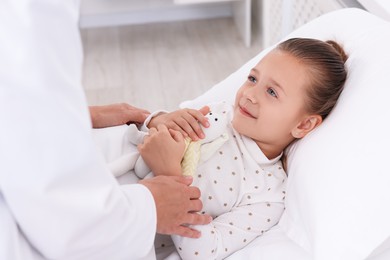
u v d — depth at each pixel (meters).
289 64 0.92
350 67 0.96
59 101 0.51
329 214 0.80
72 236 0.58
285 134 0.95
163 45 2.63
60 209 0.55
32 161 0.51
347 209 0.78
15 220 0.57
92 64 2.47
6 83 0.48
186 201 0.83
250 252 0.88
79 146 0.53
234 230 0.90
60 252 0.59
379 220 0.75
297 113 0.93
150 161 0.90
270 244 0.88
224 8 2.87
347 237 0.77
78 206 0.56
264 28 2.30
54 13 0.52
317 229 0.81
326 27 1.10
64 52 0.52
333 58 0.93
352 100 0.89
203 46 2.60
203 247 0.86
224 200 0.93
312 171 0.87
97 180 0.58
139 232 0.69
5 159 0.51
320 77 0.91
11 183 0.52
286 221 0.91
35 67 0.49
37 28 0.50
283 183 0.98
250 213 0.93
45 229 0.56
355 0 1.37
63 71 0.52
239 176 0.95
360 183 0.78
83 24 2.81
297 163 0.92
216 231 0.89
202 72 2.38
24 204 0.54
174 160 0.90
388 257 0.80
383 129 0.80
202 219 0.86
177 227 0.83
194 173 0.93
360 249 0.76
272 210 0.94
